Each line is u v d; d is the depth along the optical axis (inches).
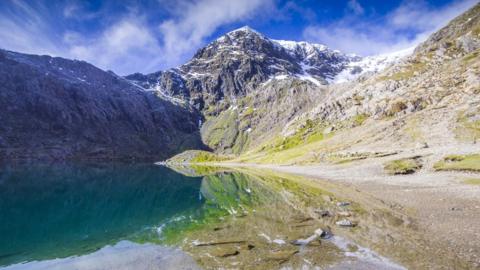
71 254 1122.7
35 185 3764.8
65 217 1843.0
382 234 1106.7
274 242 1087.0
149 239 1256.2
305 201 1972.2
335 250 968.9
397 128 4734.3
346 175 3262.8
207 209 1925.4
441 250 904.3
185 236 1254.3
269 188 2903.5
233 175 4982.8
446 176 2293.3
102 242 1267.2
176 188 3385.8
